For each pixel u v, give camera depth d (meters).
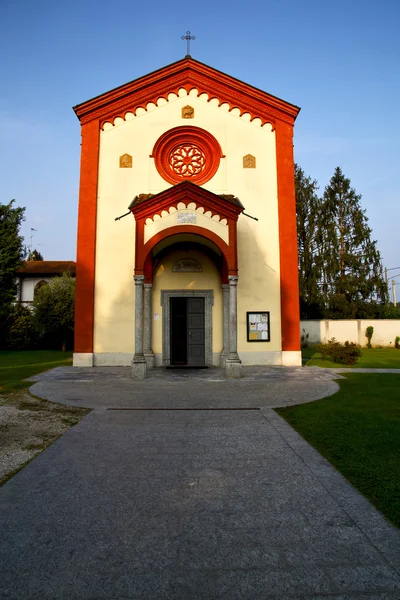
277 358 15.53
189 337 15.85
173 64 16.31
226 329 15.43
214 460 5.33
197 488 4.43
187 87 16.47
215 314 15.90
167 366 15.23
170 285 15.96
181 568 2.95
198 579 2.82
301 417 7.54
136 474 4.84
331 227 35.09
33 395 9.77
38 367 15.80
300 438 6.26
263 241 15.89
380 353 23.92
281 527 3.56
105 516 3.78
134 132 16.28
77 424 7.16
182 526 3.59
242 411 8.12
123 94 16.22
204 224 12.88
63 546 3.26
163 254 15.73
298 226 35.34
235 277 12.80
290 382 11.63
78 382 11.69
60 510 3.90
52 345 29.14
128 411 8.16
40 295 26.16
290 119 16.38
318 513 3.82
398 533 3.46
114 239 15.75
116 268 15.64
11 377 12.84
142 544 3.28
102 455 5.54
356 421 7.11
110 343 15.44
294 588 2.73
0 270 26.33
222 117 16.42
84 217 15.70
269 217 15.99
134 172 16.08
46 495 4.25
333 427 6.75
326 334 29.42
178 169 16.34
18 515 3.80
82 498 4.18
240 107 16.42
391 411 7.93
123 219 15.81
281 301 15.64
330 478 4.68
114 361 15.38
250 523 3.64
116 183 16.02
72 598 2.62
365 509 3.90
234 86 16.36
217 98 16.48
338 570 2.93
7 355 22.59
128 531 3.50
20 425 7.11
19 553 3.16
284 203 15.97
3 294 26.59
